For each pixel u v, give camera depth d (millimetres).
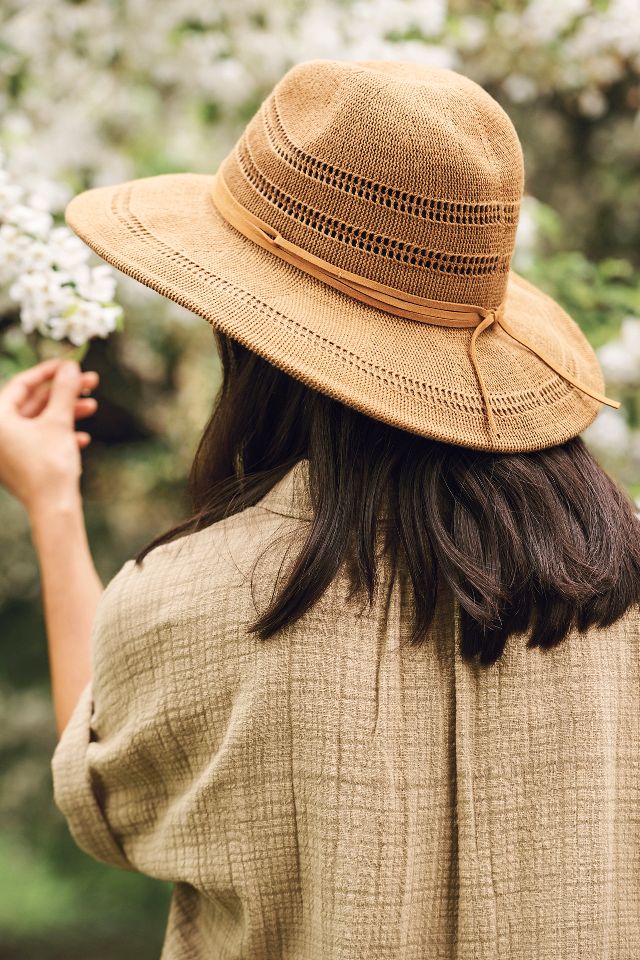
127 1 2213
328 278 808
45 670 3955
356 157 784
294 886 757
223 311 796
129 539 3445
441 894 755
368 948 716
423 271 805
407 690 764
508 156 824
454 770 763
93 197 983
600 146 2973
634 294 2098
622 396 2057
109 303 1245
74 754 882
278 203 823
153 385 3129
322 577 743
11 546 3676
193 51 2256
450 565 754
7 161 2053
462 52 2547
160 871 835
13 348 1687
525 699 768
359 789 728
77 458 1104
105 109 2398
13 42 2205
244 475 886
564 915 747
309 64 841
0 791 4219
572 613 772
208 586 769
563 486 821
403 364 791
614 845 792
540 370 861
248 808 751
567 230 3059
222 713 762
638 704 818
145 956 4180
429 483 777
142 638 787
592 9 2338
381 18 2197
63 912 4387
